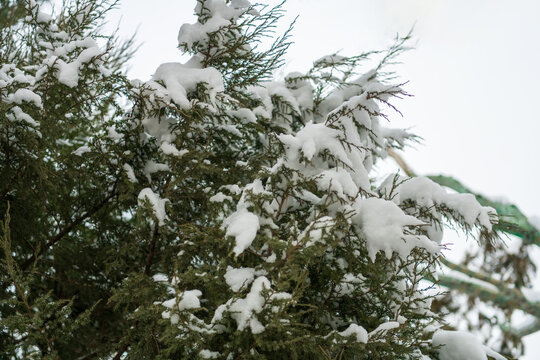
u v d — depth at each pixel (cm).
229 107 363
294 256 237
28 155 323
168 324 224
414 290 314
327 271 294
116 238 396
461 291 780
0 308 341
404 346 269
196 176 328
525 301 739
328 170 287
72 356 400
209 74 335
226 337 240
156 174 348
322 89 451
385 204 287
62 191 376
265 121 389
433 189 347
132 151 340
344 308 317
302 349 250
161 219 301
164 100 319
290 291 293
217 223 286
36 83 317
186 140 335
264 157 340
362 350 251
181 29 369
